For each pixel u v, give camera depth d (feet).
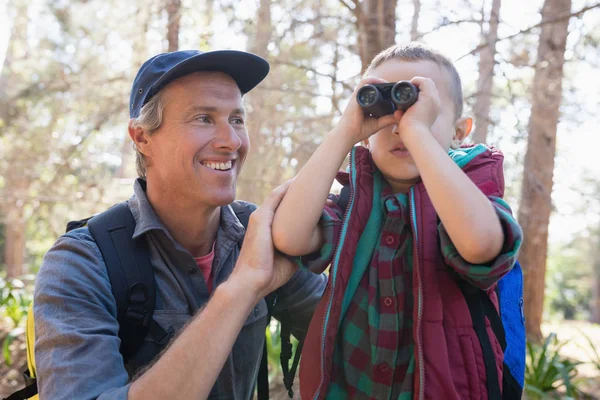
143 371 4.35
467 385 3.64
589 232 51.01
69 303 4.46
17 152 28.96
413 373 3.80
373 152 4.27
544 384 14.61
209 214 5.44
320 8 20.99
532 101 20.45
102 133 28.25
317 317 4.18
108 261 4.87
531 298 24.45
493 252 3.43
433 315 3.73
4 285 20.56
